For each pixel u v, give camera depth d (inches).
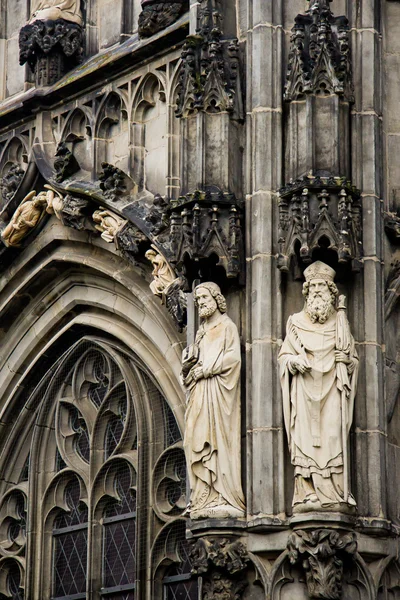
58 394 2432.3
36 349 2453.2
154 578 2236.7
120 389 2353.6
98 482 2342.5
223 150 2032.5
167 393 2255.2
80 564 2353.6
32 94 2410.2
